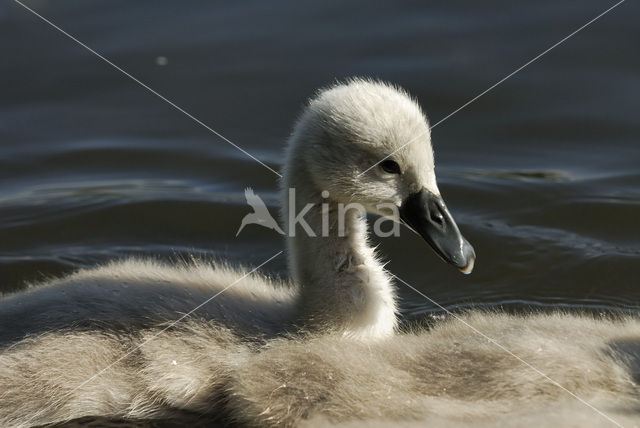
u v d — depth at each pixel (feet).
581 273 37.68
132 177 45.47
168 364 28.81
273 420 27.25
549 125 47.52
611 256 38.42
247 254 40.22
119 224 42.09
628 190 42.88
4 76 52.75
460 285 37.70
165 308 30.17
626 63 50.55
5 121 49.42
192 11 57.21
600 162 44.98
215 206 43.11
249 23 55.72
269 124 48.29
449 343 28.22
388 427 26.37
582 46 51.88
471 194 43.11
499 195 42.96
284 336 30.04
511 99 49.06
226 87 50.78
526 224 41.01
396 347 28.45
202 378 28.78
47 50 54.80
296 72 51.39
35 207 43.06
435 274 38.58
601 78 49.88
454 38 53.26
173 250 40.40
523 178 44.09
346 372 27.30
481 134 47.32
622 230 40.32
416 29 54.29
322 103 31.22
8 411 28.58
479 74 50.39
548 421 25.34
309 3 57.26
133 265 33.71
